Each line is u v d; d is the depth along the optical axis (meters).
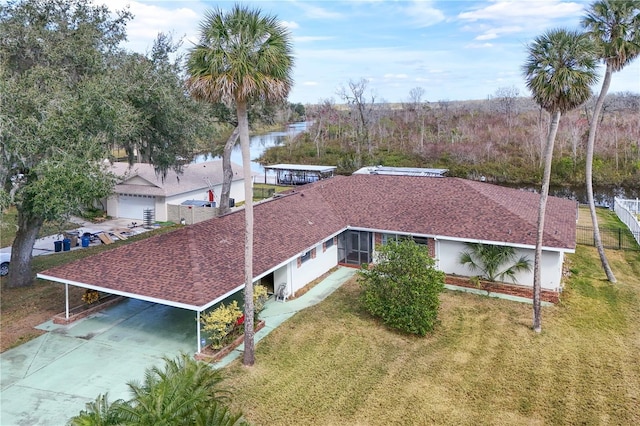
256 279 16.84
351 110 99.12
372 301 17.38
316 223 22.84
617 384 13.18
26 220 20.61
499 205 22.23
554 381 13.39
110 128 17.72
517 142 69.94
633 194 49.25
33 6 18.81
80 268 17.02
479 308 18.67
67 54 18.78
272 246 19.50
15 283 20.89
